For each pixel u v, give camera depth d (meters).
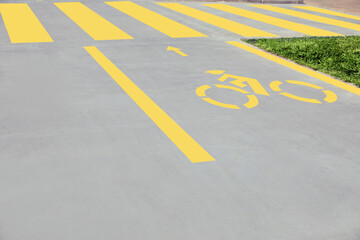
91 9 13.98
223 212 3.71
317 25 12.95
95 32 10.69
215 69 8.02
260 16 14.09
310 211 3.78
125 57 8.55
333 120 5.84
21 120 5.46
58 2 15.14
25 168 4.33
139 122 5.51
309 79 7.67
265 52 9.46
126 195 3.92
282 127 5.53
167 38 10.40
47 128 5.25
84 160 4.52
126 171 4.32
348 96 6.85
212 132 5.30
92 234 3.39
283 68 8.30
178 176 4.26
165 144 4.94
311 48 9.85
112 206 3.75
